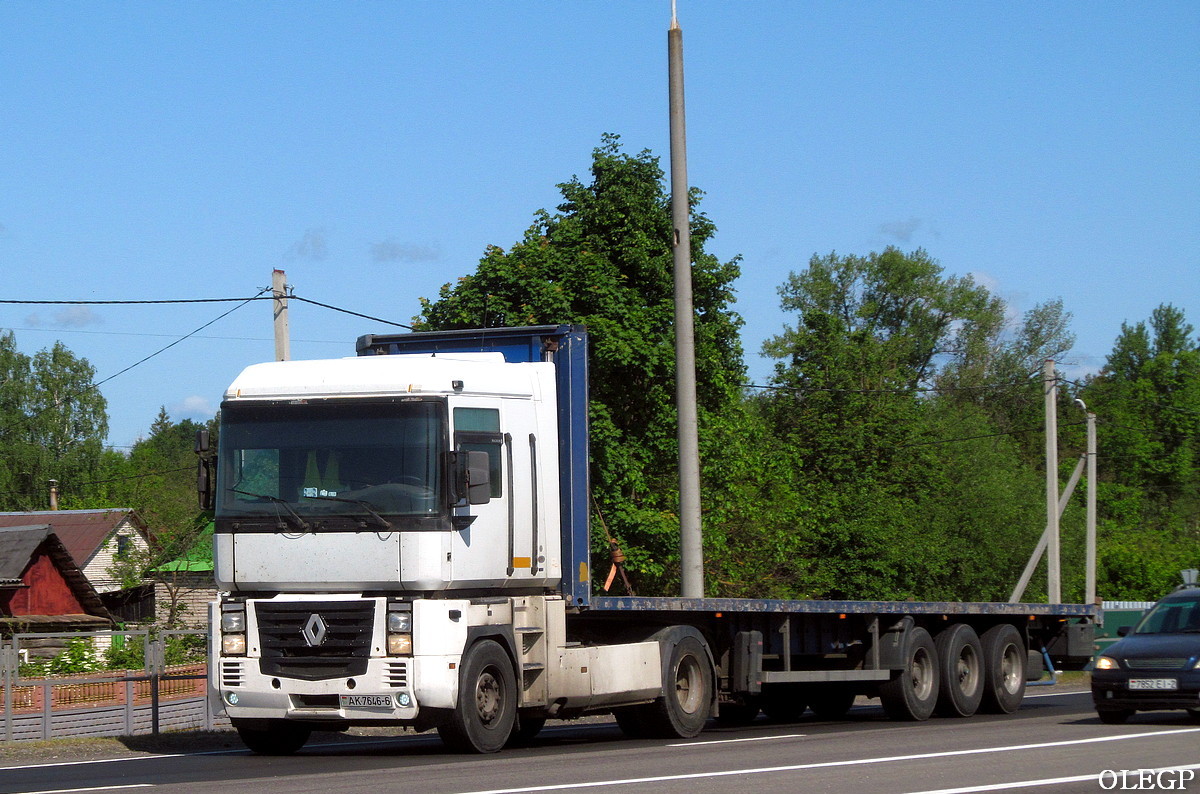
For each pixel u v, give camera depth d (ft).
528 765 37.91
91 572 168.66
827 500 166.81
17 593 140.77
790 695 64.13
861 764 37.24
